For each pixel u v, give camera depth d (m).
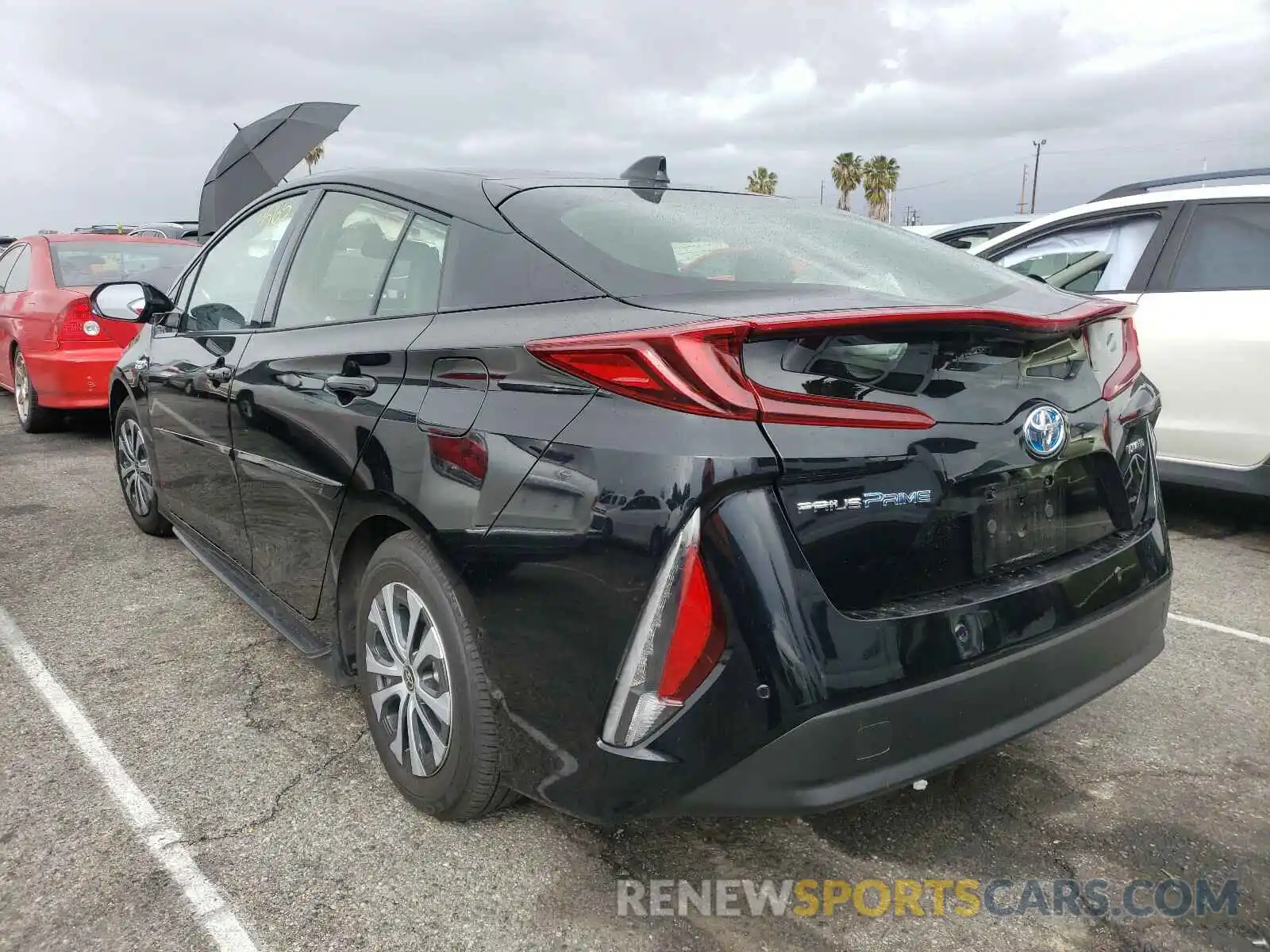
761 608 1.71
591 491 1.83
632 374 1.80
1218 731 2.88
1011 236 5.74
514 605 1.97
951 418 1.93
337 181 3.03
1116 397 2.35
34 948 1.95
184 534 3.94
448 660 2.17
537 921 2.04
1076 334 2.23
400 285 2.56
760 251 2.32
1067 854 2.28
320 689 3.12
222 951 1.94
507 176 2.65
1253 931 2.02
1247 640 3.60
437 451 2.15
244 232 3.56
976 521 1.99
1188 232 4.86
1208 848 2.30
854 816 2.43
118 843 2.29
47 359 6.75
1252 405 4.50
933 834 2.36
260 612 3.08
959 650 1.90
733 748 1.74
